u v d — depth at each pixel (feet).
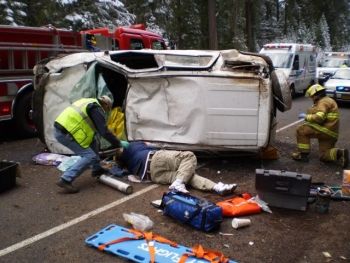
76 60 24.47
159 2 90.58
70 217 16.29
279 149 27.20
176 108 22.22
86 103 19.33
